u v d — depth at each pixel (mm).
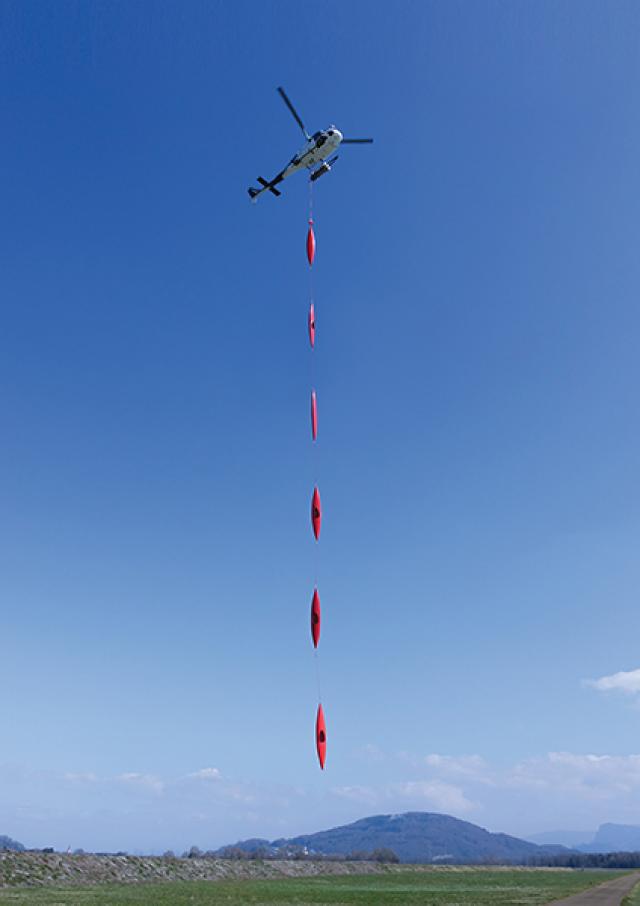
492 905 47250
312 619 25750
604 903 49938
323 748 24656
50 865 62312
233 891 56625
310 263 30469
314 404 28422
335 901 49719
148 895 49594
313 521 26906
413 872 99625
